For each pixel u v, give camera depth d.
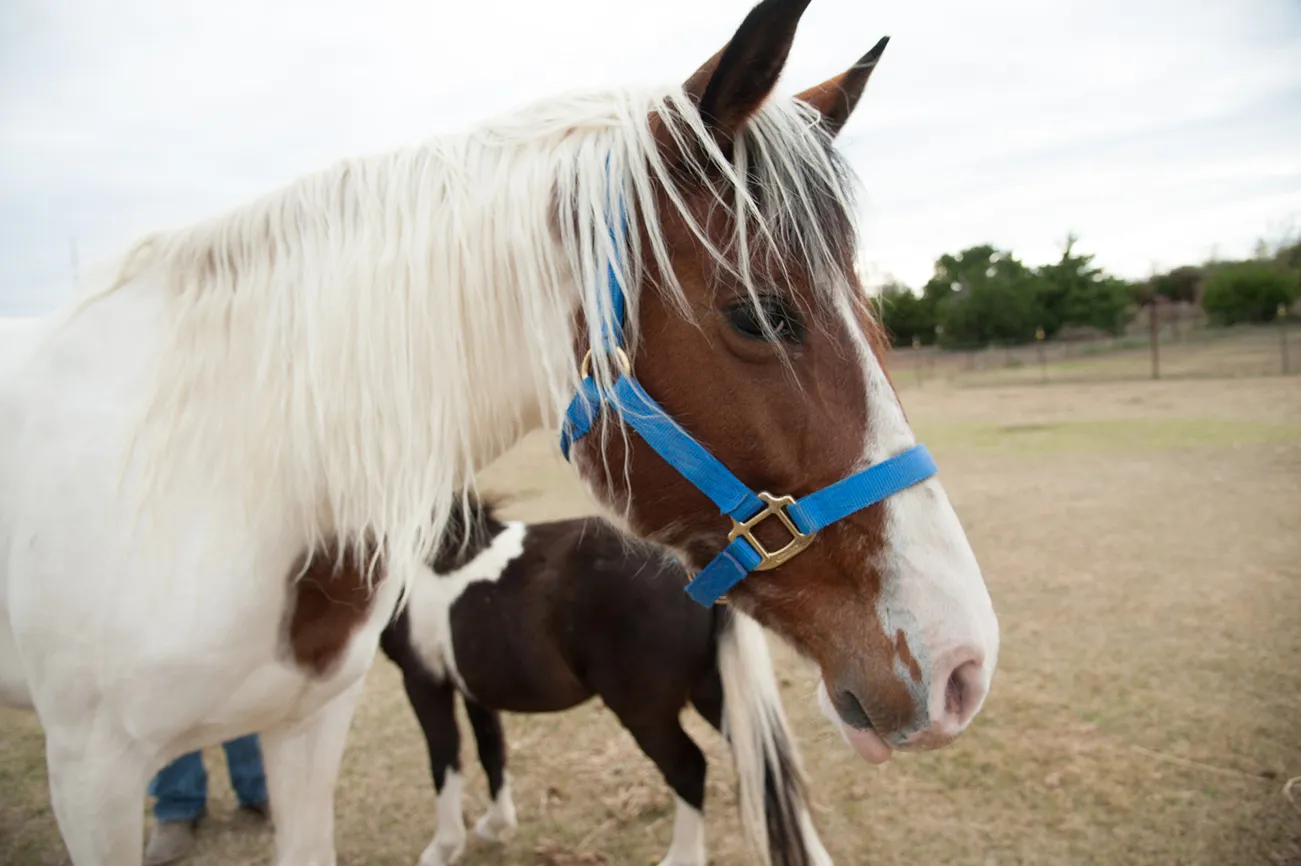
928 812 2.80
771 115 1.11
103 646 1.25
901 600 1.06
